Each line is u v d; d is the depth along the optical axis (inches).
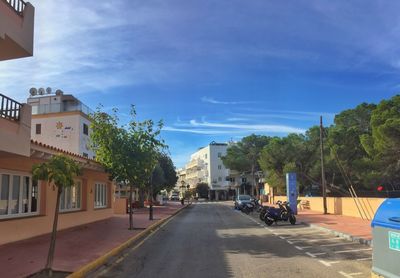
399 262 240.2
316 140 2041.1
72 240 703.7
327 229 853.2
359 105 1898.4
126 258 552.4
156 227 1033.5
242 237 778.8
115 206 1581.0
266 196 2878.9
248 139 3885.3
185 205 2679.6
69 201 932.6
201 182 5206.7
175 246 664.4
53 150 673.6
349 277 402.6
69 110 2031.3
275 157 2182.6
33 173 408.2
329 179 1905.8
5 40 542.0
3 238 612.4
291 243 674.8
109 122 892.0
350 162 1692.9
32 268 445.1
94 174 1093.8
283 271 435.8
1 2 519.8
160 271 453.7
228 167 3956.7
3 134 504.1
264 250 598.9
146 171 926.4
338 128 1807.3
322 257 525.7
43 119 1964.8
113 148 879.7
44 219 762.8
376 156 1368.1
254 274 423.2
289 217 1048.8
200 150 5649.6
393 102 1360.7
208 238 770.8
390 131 1229.1
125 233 831.1
